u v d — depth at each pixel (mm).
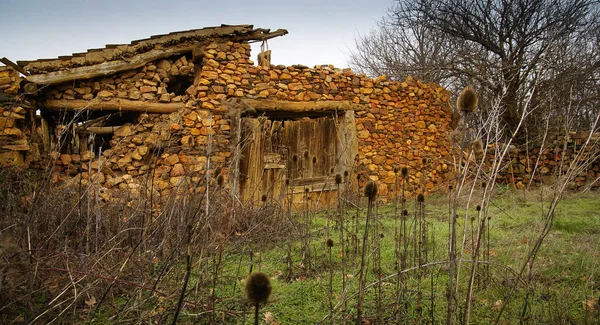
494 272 3271
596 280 3084
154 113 6953
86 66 6480
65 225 3195
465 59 12211
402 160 9203
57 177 5656
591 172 8414
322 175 8430
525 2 12250
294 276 3475
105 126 8109
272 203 5137
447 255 3754
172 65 7367
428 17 14391
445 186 9102
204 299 2676
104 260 2873
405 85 9430
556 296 2760
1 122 5473
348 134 8508
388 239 4602
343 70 8820
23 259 2373
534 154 9406
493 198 6359
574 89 8148
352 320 2514
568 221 5047
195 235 2789
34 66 6215
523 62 10852
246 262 3545
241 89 7516
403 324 2516
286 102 7859
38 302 2578
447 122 10031
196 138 7012
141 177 6438
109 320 2406
